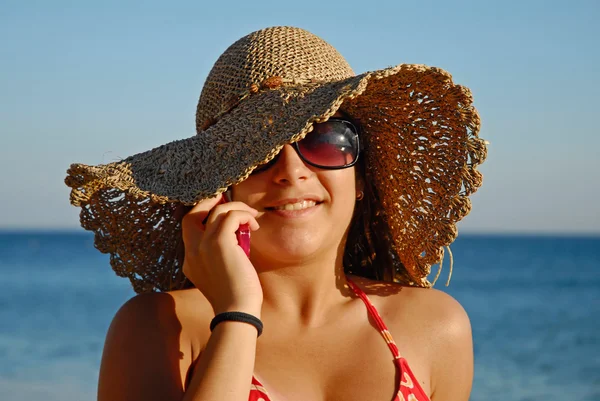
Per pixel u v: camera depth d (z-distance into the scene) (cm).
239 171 231
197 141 252
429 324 256
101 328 2452
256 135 237
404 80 244
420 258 271
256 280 219
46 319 2703
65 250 8906
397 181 275
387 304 261
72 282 4350
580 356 2150
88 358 1831
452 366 256
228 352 204
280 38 259
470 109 243
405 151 269
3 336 2255
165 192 240
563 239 17625
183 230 236
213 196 232
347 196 246
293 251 236
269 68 252
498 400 1566
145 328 230
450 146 255
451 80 239
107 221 265
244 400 200
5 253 8138
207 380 199
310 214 238
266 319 247
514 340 2514
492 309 3488
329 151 238
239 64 255
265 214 238
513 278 5194
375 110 263
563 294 4134
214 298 219
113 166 248
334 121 242
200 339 236
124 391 221
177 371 225
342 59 271
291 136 223
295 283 249
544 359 2106
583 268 6278
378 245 291
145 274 279
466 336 263
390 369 239
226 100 255
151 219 271
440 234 260
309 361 239
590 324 2909
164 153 252
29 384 1484
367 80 228
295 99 240
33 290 3850
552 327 2845
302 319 249
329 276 252
